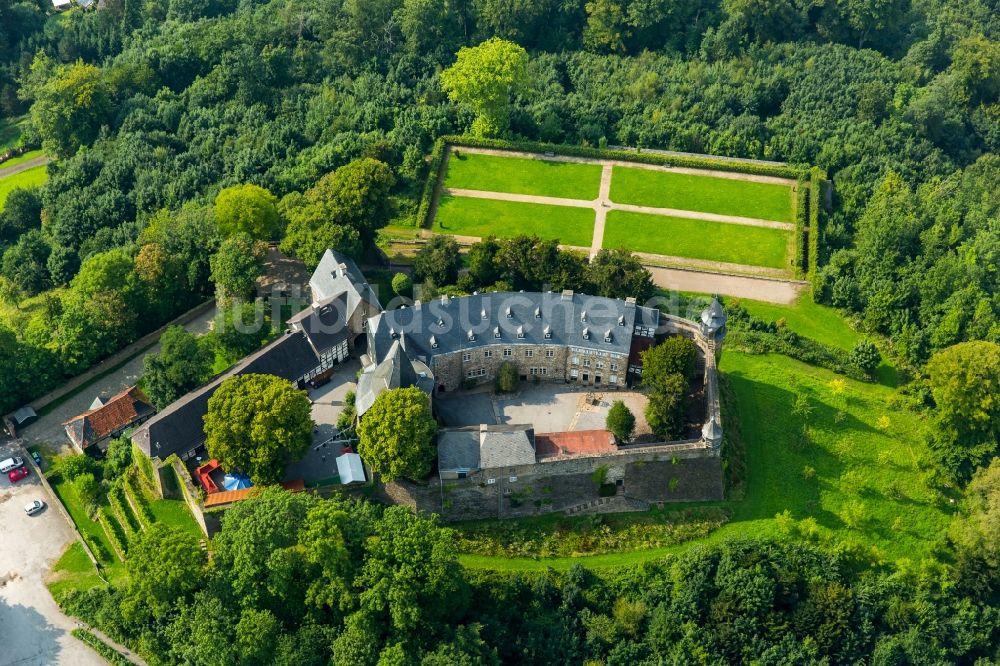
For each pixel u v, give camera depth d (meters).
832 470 185.62
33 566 174.12
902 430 195.25
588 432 174.50
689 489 174.00
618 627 155.38
